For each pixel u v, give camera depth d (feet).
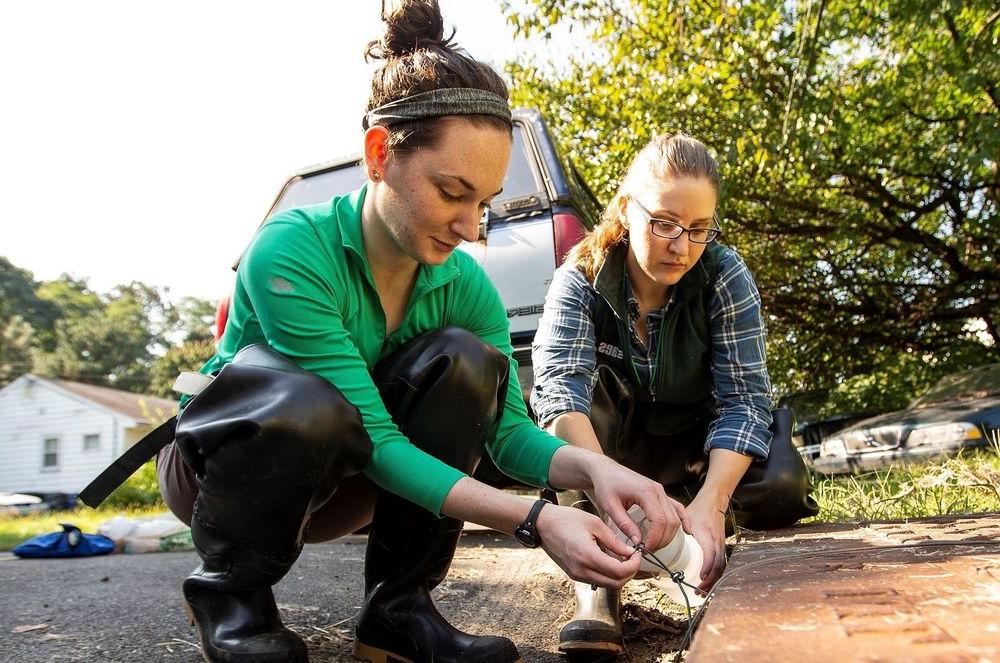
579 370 6.73
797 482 6.77
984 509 9.36
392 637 5.42
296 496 4.60
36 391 95.91
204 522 4.83
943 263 37.68
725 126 26.61
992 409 22.03
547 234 10.98
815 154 23.59
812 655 2.28
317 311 4.94
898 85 28.35
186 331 217.97
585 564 4.15
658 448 7.63
